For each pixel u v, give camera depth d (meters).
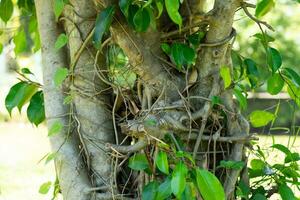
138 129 1.90
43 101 2.13
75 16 2.00
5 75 7.62
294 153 2.02
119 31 1.93
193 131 1.95
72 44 2.01
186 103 1.94
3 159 7.04
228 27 1.93
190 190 1.86
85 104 2.02
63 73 1.96
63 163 2.02
